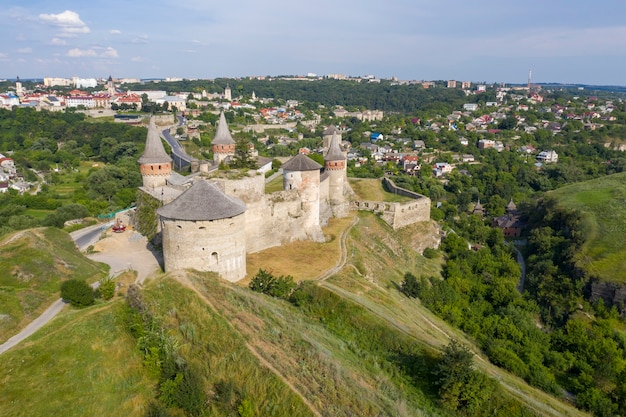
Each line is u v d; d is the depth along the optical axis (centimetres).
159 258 4659
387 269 5600
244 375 2286
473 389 2747
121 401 2208
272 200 5281
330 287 3944
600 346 4816
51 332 2556
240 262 4012
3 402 2125
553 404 3206
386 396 2612
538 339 4925
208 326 2570
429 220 8225
